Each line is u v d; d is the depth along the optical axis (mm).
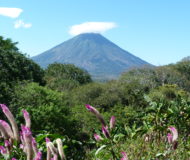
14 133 2658
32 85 18797
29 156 2361
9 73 25578
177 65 55250
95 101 30031
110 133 3391
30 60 30234
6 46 31781
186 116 5473
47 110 16594
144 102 19828
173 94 29047
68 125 17219
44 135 3320
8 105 17719
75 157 6988
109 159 3801
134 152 4590
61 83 43125
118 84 32656
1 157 2746
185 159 4551
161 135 5086
